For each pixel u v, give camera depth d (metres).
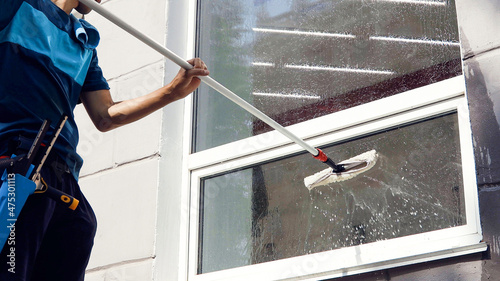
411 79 3.61
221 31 4.55
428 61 3.59
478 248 2.84
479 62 3.07
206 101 4.36
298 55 4.12
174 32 4.52
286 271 3.49
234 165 3.99
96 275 3.97
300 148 3.76
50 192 2.23
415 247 3.13
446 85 3.36
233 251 3.79
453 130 3.29
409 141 3.42
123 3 4.77
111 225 4.06
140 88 4.39
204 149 4.23
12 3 2.44
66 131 2.48
